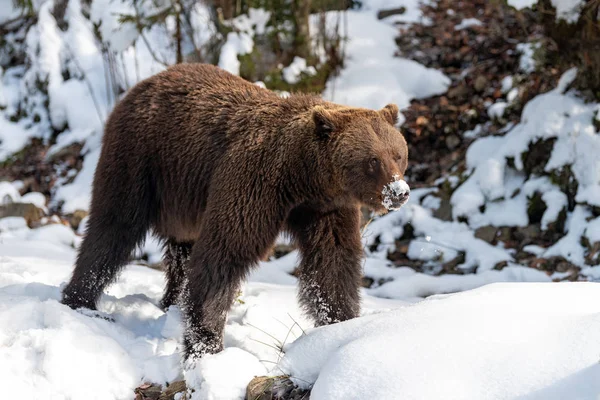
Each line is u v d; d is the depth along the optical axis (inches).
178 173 309.0
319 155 281.4
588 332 197.9
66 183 600.7
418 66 637.9
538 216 489.1
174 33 639.1
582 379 182.1
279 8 614.9
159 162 315.0
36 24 688.4
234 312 340.5
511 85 589.0
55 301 293.7
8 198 564.4
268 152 283.6
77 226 553.9
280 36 617.0
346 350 223.3
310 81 617.0
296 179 284.8
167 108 314.7
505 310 225.6
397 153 277.3
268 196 281.4
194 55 621.6
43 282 365.7
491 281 428.8
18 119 664.4
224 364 254.8
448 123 584.1
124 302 337.4
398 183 265.7
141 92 323.6
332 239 298.4
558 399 180.4
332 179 283.0
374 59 649.6
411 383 198.8
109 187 318.0
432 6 722.2
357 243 302.5
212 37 614.2
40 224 549.3
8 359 262.2
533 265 453.4
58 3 692.7
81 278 317.4
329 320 301.0
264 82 606.2
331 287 300.4
